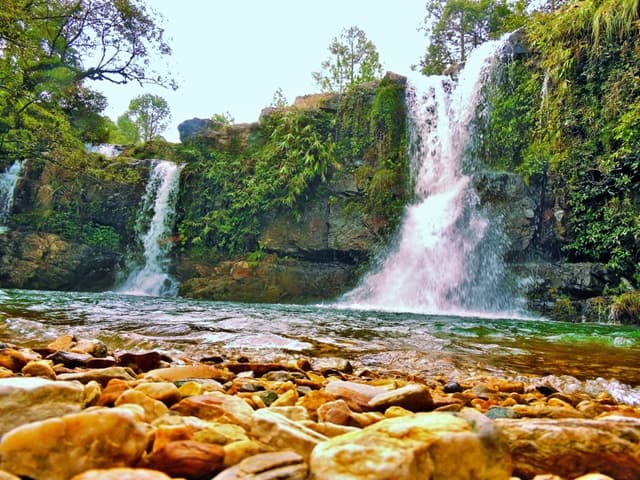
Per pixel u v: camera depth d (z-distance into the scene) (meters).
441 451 0.91
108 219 19.31
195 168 19.30
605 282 11.48
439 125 16.36
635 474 1.09
